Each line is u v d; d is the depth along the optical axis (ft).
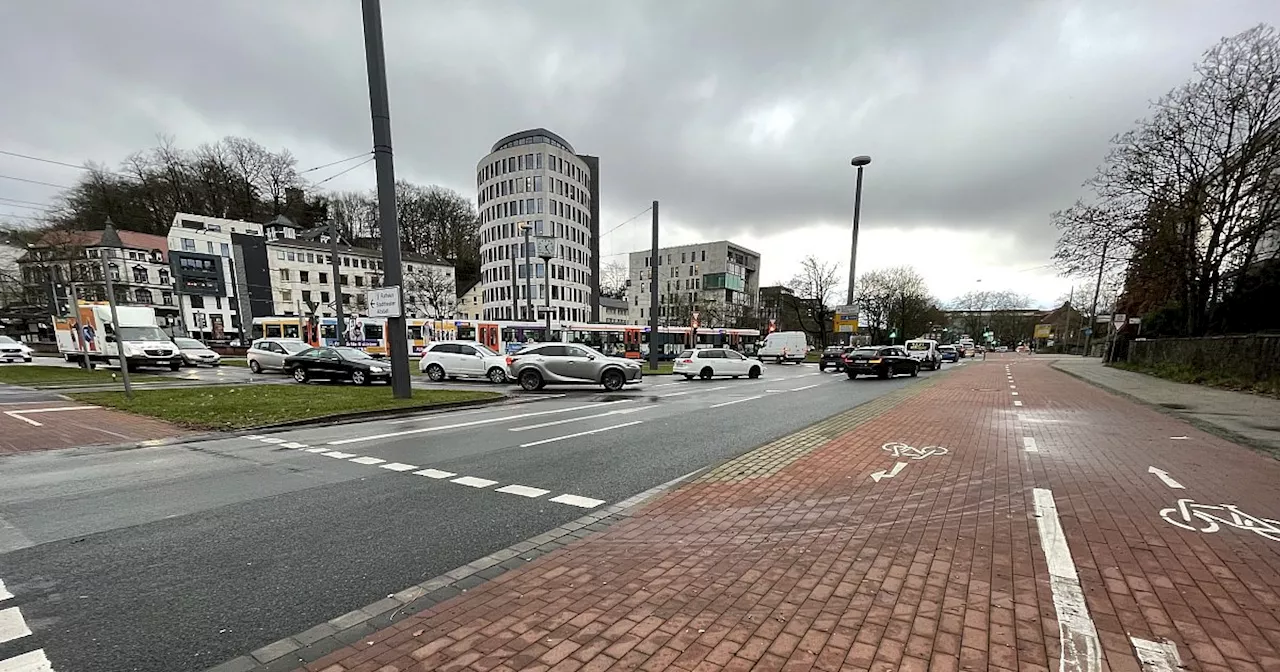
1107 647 8.04
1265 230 63.46
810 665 7.72
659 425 32.27
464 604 9.95
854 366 74.69
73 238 142.72
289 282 224.53
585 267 264.72
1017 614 9.06
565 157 248.11
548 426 31.78
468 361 65.82
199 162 214.07
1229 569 10.82
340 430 30.19
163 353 72.84
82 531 14.15
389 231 40.42
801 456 22.20
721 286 277.85
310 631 9.12
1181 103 64.13
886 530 13.39
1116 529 13.23
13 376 60.03
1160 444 24.26
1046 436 26.53
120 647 8.70
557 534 13.76
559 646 8.38
